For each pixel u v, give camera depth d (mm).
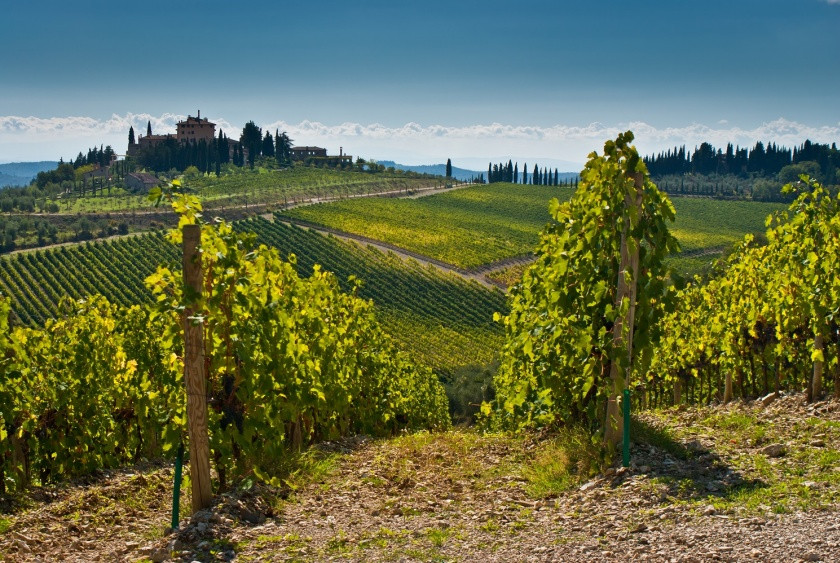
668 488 7344
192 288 7672
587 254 9609
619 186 9141
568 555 5930
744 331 15836
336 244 93688
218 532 7176
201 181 162250
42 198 147125
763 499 6660
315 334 13023
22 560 7074
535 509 7656
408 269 86375
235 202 128875
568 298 9961
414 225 111438
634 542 6020
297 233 97438
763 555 5379
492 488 8844
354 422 18688
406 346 64250
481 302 79438
